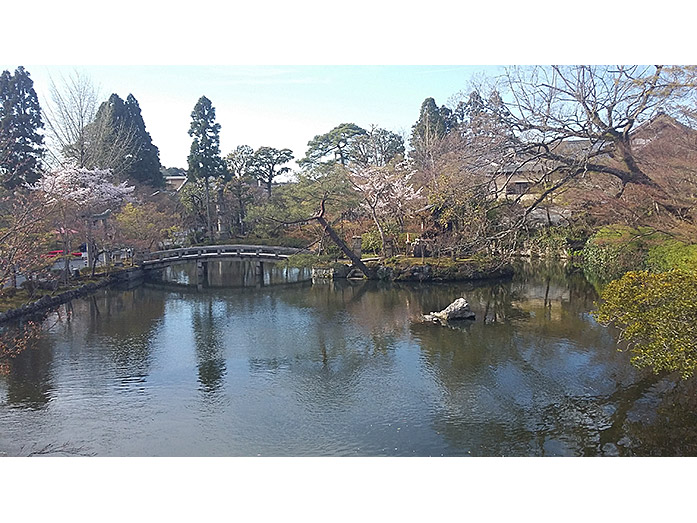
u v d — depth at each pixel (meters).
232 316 14.40
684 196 11.27
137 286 19.98
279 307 15.53
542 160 12.03
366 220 23.50
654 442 6.64
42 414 7.91
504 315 13.49
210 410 8.01
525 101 10.91
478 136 11.42
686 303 6.30
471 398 8.23
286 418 7.69
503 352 10.42
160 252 21.45
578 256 21.45
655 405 7.73
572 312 13.59
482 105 11.72
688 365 6.20
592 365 9.48
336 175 22.64
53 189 16.44
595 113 10.51
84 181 20.25
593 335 11.34
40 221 13.17
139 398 8.51
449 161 15.84
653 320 6.65
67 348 11.32
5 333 12.41
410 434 7.09
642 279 7.07
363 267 19.73
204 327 13.14
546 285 17.86
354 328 12.73
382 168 21.98
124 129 28.42
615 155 11.58
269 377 9.42
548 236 22.86
